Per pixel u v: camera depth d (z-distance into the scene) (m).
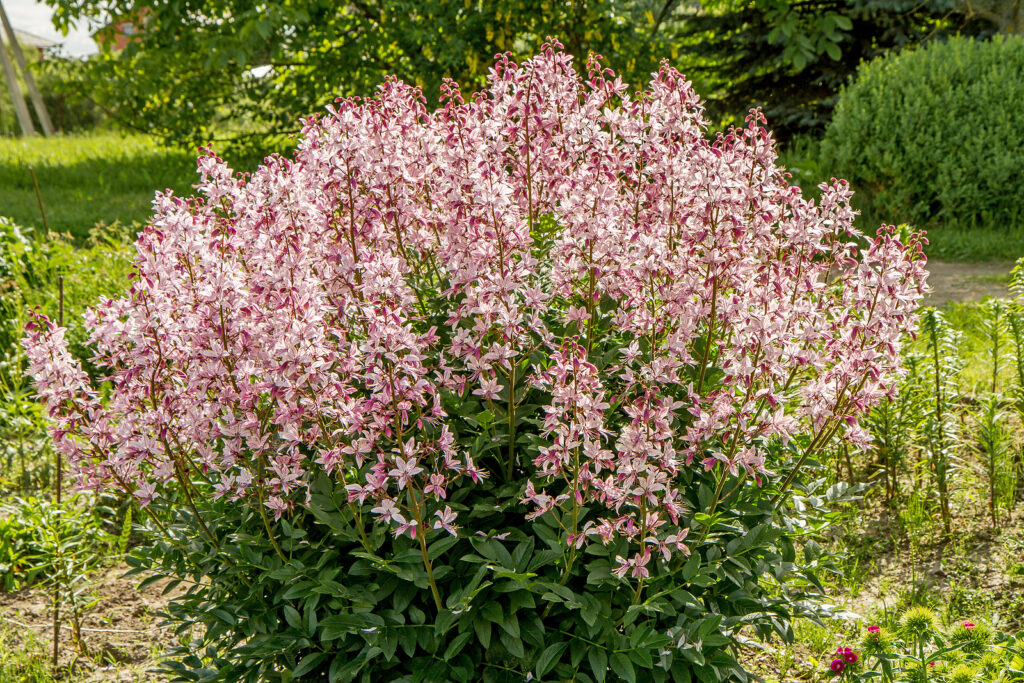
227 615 2.52
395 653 2.61
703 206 2.58
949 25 12.73
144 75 11.95
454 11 9.52
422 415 2.57
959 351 5.61
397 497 2.36
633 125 2.80
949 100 9.72
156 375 2.42
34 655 3.53
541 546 2.63
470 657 2.50
